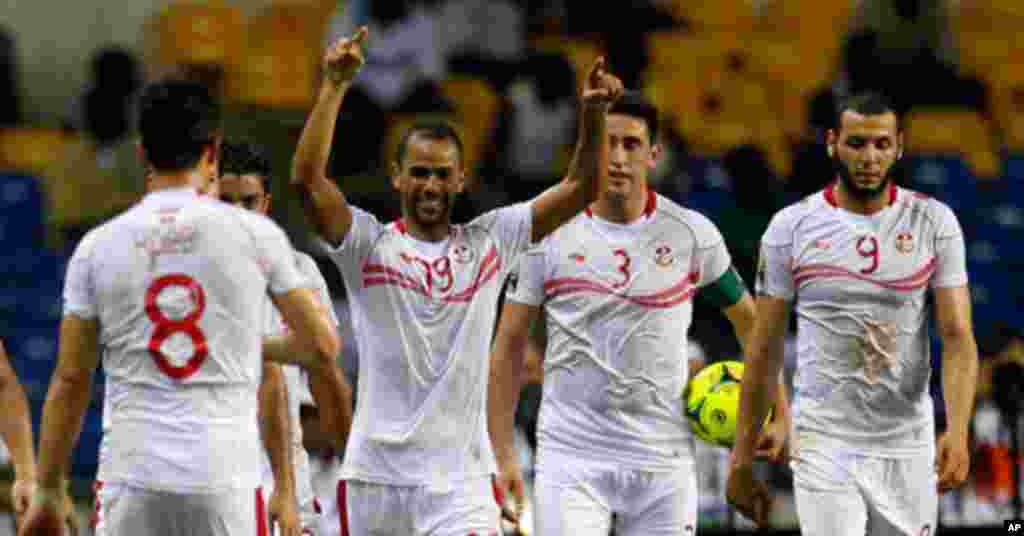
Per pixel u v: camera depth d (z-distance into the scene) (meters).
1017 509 35.56
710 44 61.84
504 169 55.78
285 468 25.91
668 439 27.66
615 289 27.41
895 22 61.16
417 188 25.12
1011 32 64.69
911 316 27.36
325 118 24.00
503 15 59.81
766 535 35.81
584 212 27.78
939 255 27.23
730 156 49.09
